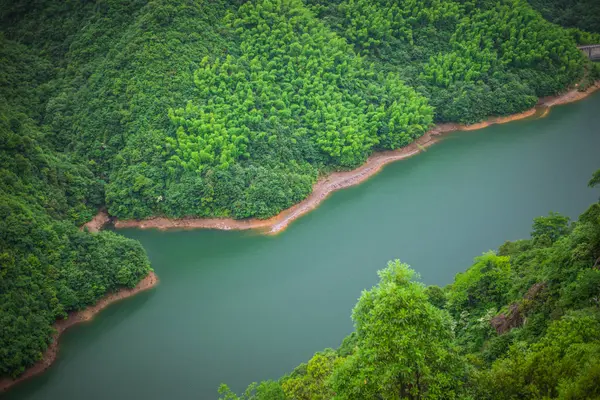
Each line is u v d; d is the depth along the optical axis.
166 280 101.19
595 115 157.38
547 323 52.47
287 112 130.75
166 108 123.56
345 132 132.75
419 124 144.62
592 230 58.09
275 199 116.69
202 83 127.06
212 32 136.38
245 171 119.00
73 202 113.69
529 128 152.25
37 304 87.56
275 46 139.12
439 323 40.53
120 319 92.44
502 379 41.44
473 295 69.81
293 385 56.81
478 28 165.12
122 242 100.75
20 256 90.69
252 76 133.12
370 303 43.69
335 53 143.62
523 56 162.75
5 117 111.75
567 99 165.25
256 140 123.88
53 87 136.75
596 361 37.94
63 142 128.88
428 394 39.00
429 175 131.62
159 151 120.12
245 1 144.25
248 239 113.06
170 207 116.75
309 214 119.75
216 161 119.25
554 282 58.19
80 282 93.38
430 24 162.88
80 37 142.50
